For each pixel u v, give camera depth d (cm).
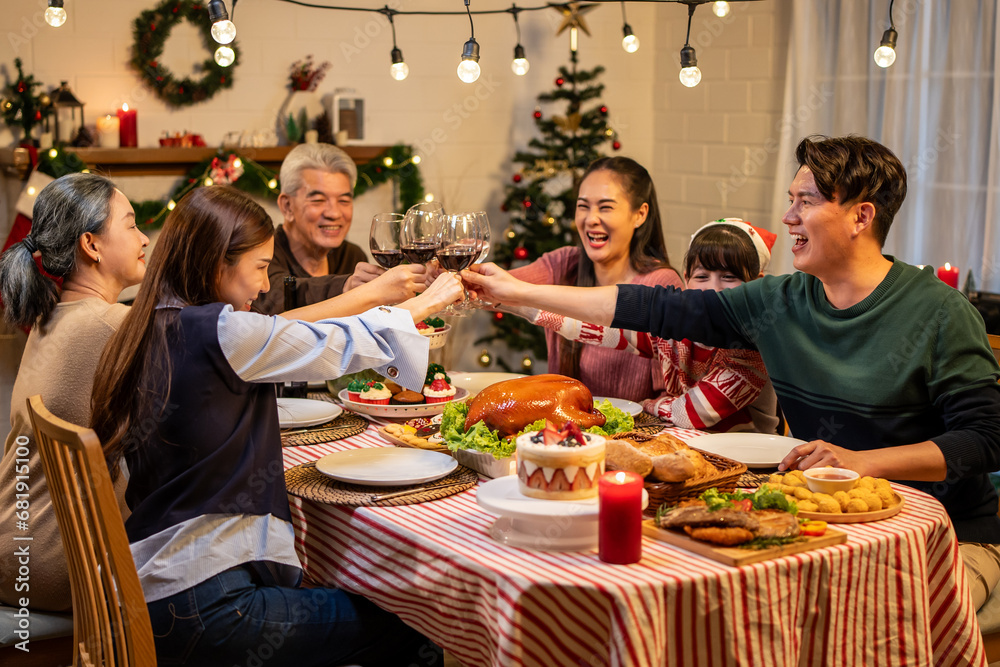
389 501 147
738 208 441
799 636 126
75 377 168
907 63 352
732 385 196
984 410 159
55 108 364
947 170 344
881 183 166
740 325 188
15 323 173
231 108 405
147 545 150
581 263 250
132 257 177
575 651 116
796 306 180
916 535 134
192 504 150
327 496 149
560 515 125
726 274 215
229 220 156
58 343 169
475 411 164
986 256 328
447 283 186
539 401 160
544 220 427
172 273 156
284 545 153
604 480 123
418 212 198
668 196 482
